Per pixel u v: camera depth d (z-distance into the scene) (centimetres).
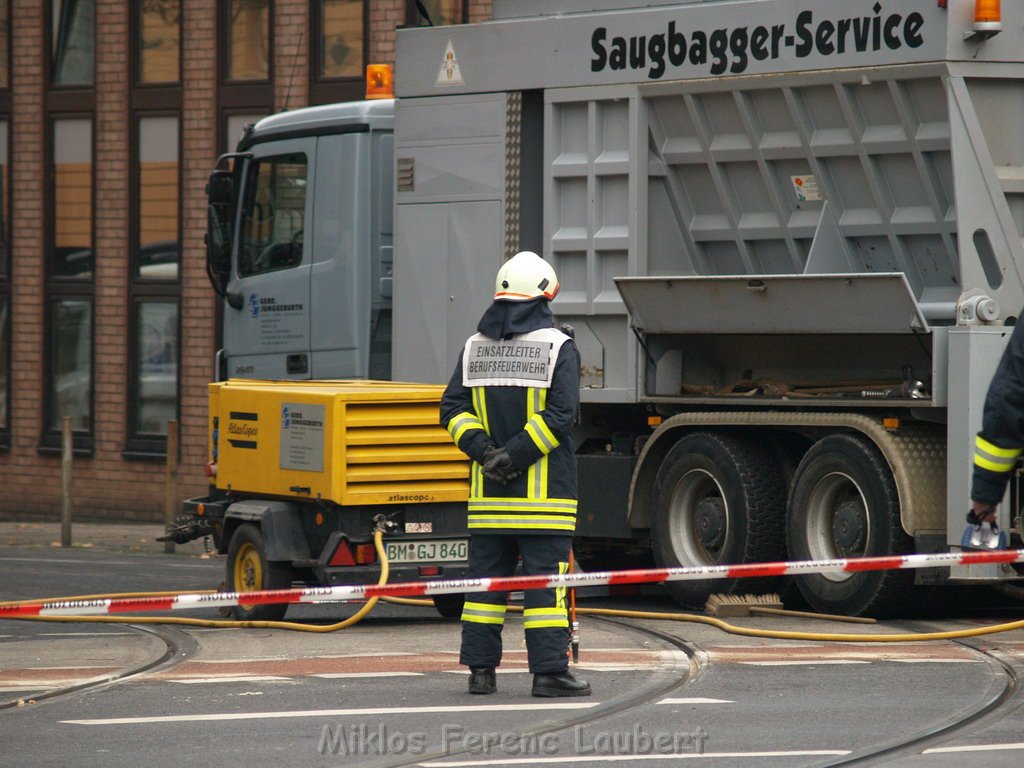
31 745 2462
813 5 3916
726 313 3994
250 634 3788
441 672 3128
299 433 3931
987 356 3650
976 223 3753
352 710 2711
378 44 7200
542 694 2811
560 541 2825
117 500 7925
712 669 3116
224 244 5209
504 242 4469
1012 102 3794
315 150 4972
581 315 4366
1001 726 2527
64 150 8069
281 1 7438
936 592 3966
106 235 7900
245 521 4088
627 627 3831
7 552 6362
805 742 2414
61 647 3547
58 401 8169
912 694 2812
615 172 4278
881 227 3931
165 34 7762
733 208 4206
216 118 7600
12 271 8206
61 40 8062
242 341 5203
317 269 4950
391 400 3884
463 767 2266
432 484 3931
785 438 4172
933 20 3706
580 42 4319
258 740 2475
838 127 3950
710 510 4172
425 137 4622
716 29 4088
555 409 2789
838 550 3928
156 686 2983
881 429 3797
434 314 4603
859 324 3756
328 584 3844
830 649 3397
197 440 7662
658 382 4262
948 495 3666
